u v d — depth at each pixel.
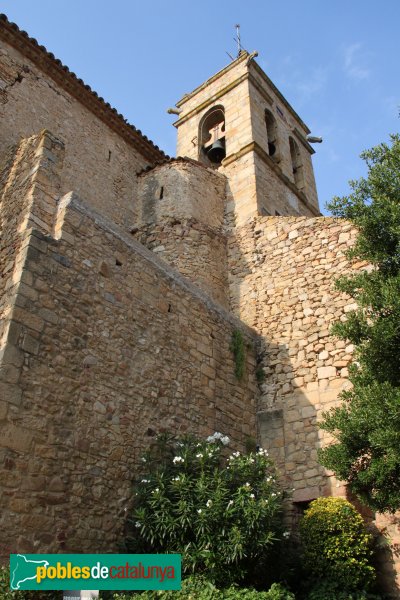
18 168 8.93
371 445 6.71
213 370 9.85
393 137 8.43
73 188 12.66
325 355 10.34
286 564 7.53
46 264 7.29
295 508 9.20
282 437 10.03
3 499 5.71
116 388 7.65
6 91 11.85
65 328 7.19
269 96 18.14
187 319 9.69
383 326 6.88
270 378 10.85
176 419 8.54
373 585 7.51
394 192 7.95
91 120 14.16
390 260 7.60
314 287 11.23
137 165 15.27
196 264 12.52
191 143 17.78
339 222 11.62
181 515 6.77
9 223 8.09
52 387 6.71
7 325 6.50
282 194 15.68
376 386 6.56
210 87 18.56
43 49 12.71
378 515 8.26
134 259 8.96
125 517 7.08
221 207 14.34
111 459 7.17
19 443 6.07
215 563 6.49
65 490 6.41
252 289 12.29
